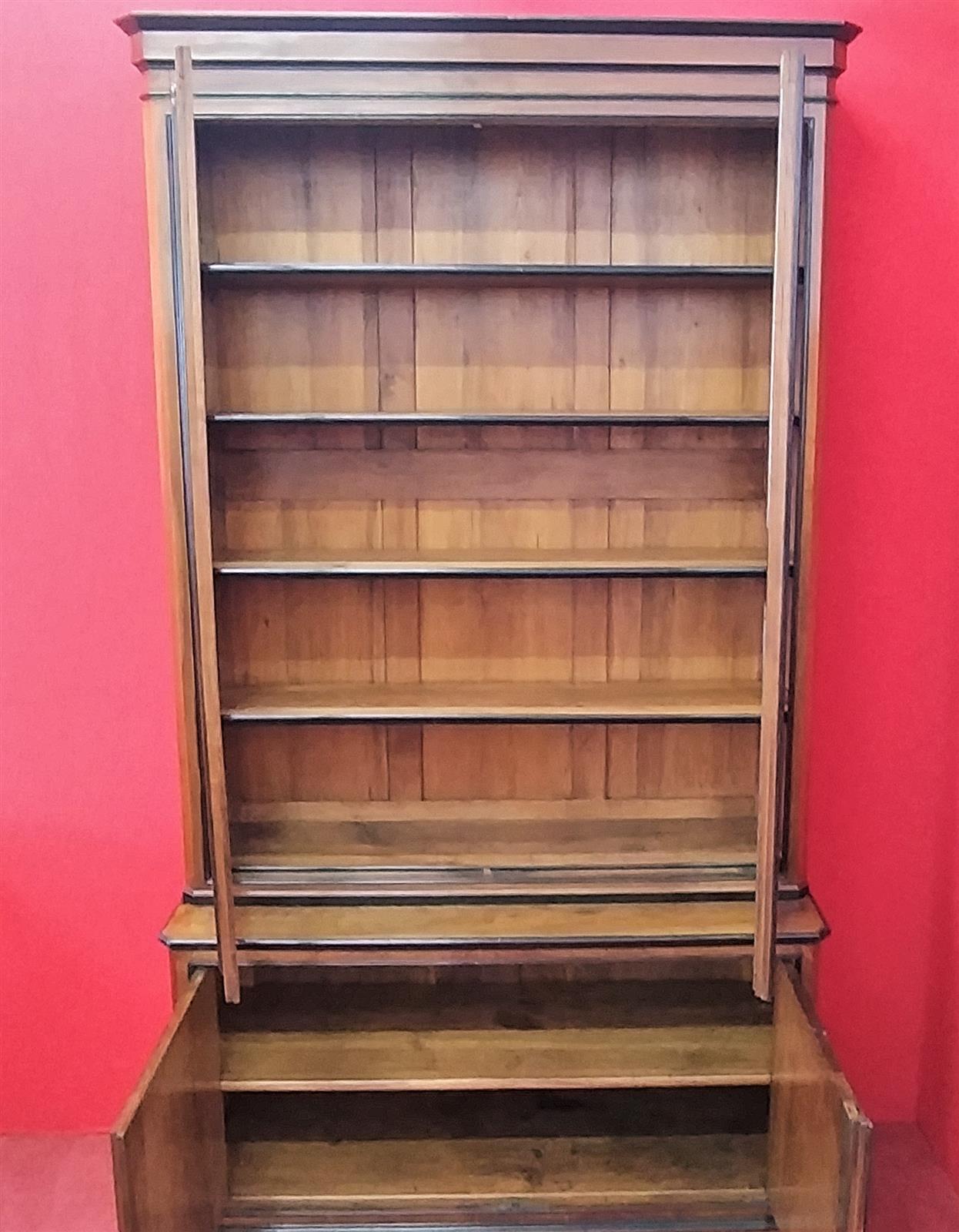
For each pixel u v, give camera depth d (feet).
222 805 5.80
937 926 7.23
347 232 6.35
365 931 6.14
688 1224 6.35
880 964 7.41
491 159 6.30
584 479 6.54
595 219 6.37
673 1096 7.28
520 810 6.95
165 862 7.28
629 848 6.69
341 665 6.80
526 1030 6.65
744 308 6.44
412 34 5.54
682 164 6.31
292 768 6.91
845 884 7.30
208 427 6.09
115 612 6.99
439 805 6.94
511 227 6.37
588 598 6.73
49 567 6.93
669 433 6.54
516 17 5.49
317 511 6.60
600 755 6.91
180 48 5.25
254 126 6.15
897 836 7.25
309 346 6.44
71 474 6.84
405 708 6.16
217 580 6.31
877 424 6.77
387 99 5.60
